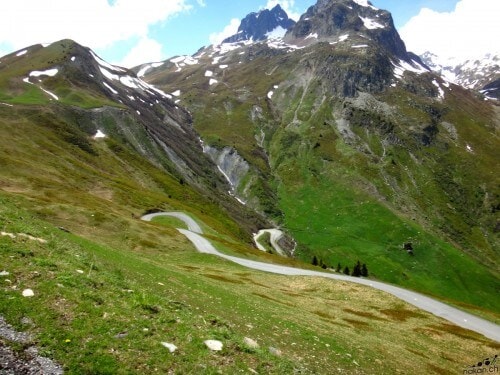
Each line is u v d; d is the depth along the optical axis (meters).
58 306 17.62
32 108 188.62
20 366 14.03
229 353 19.36
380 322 57.69
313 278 83.69
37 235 26.23
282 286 73.44
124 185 155.38
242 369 18.41
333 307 62.00
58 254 23.94
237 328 29.94
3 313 16.05
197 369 17.03
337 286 78.31
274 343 29.64
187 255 85.19
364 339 42.12
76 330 16.55
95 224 82.56
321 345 33.19
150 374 15.79
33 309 16.81
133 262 43.62
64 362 14.88
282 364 20.89
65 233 42.47
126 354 16.33
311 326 40.41
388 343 44.66
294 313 46.66
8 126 159.50
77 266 23.19
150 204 144.75
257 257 106.44
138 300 21.16
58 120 189.62
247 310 38.22
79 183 132.50
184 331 19.61
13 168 108.31
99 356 15.62
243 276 73.75
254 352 20.64
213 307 34.38
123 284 23.61
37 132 166.88
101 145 196.88
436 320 66.38
